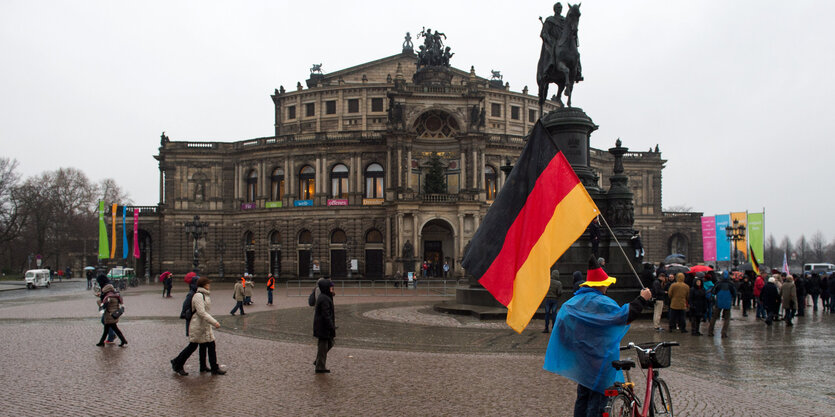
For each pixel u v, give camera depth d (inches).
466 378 649.6
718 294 1017.5
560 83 1492.4
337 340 965.2
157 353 828.0
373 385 615.8
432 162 3462.1
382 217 3533.5
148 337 999.0
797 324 1251.2
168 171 3846.0
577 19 1462.8
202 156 3873.0
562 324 369.1
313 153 3654.0
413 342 936.3
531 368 708.7
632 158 4424.2
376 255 3567.9
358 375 669.9
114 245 3757.4
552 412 504.4
